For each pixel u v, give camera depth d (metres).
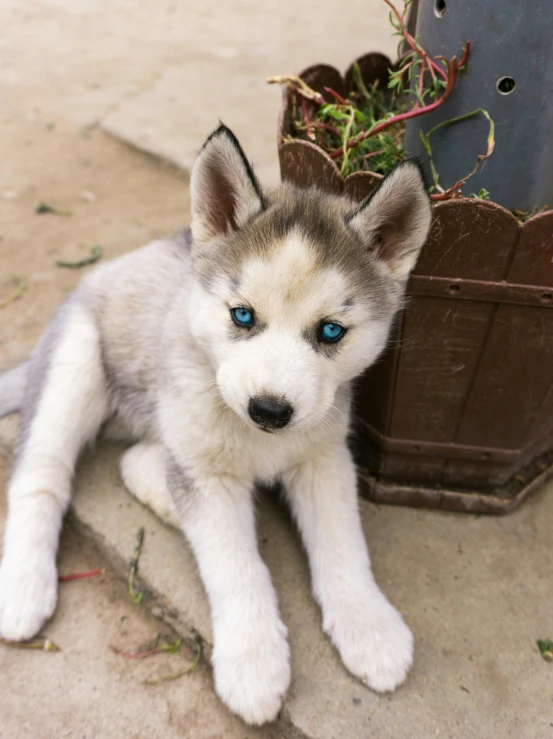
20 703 0.53
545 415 0.61
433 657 0.55
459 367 0.57
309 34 1.67
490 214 0.50
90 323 0.65
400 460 0.63
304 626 0.56
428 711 0.52
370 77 0.69
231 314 0.49
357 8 1.84
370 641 0.53
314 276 0.48
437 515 0.64
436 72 0.56
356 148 0.59
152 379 0.61
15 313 0.83
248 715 0.51
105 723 0.53
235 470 0.57
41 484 0.60
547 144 0.55
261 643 0.52
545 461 0.67
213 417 0.54
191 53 1.59
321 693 0.52
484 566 0.60
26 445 0.62
